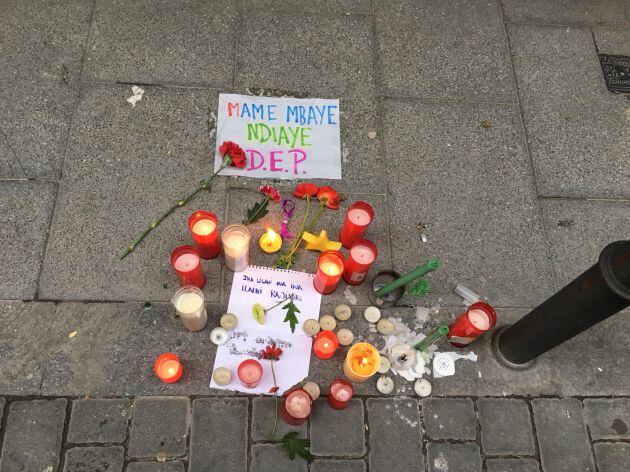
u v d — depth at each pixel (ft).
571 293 5.49
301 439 5.91
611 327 7.12
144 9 8.48
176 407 6.16
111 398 6.14
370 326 6.74
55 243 6.83
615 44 9.20
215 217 6.72
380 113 8.14
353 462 6.14
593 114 8.57
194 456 5.99
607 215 7.84
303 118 7.94
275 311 6.68
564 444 6.47
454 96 8.43
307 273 6.95
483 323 6.32
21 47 8.00
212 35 8.42
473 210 7.62
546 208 7.79
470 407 6.51
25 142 7.39
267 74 8.21
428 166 7.84
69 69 7.93
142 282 6.73
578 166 8.13
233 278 6.80
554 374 6.77
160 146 7.55
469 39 8.92
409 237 7.34
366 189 7.58
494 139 8.16
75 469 5.84
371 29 8.79
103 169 7.32
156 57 8.15
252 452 6.07
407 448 6.26
